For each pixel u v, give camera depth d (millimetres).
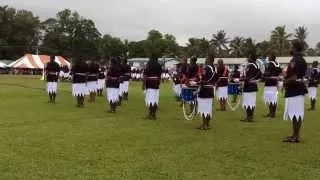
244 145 13656
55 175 9766
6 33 141750
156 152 12344
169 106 25672
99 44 145875
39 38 148125
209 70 16812
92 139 14016
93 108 23391
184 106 20953
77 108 23172
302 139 15000
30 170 10117
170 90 41562
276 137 15336
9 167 10312
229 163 11258
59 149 12383
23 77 67812
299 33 138625
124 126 17047
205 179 9766
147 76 19625
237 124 18547
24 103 25125
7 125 16547
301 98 14383
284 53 131125
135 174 10000
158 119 19516
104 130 15906
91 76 27094
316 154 12555
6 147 12461
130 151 12375
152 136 14898
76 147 12711
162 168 10586
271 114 21391
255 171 10531
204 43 139625
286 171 10570
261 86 50906
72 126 16672
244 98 19672
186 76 20812
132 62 97375
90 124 17359
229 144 13766
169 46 140375
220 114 22312
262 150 12961
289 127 17828
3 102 25547
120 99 25203
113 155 11820
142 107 24500
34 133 14852
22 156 11430
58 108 22922
